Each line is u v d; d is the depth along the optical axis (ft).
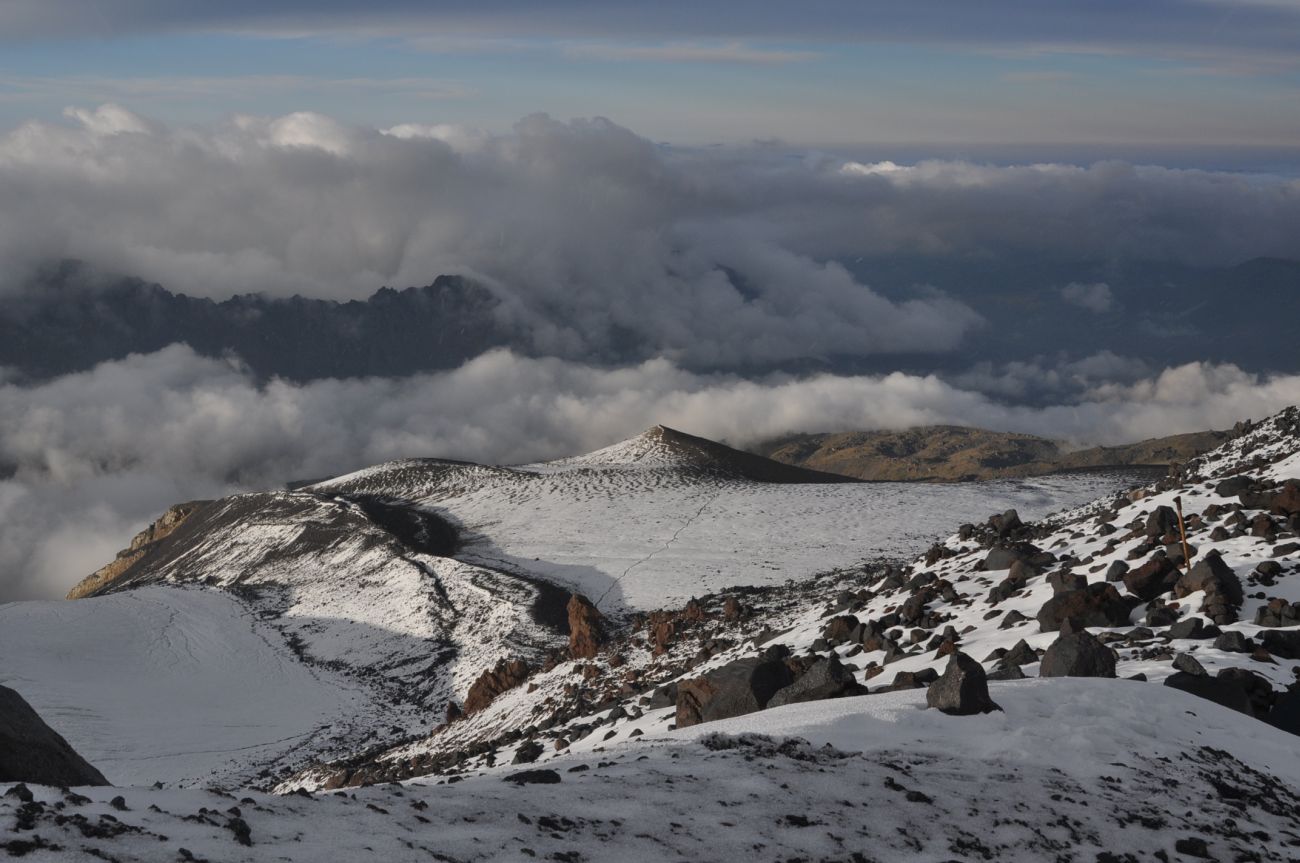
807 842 38.65
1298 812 49.29
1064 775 48.70
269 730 207.21
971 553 143.64
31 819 29.22
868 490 394.32
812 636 123.03
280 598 310.24
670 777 44.29
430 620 265.34
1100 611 89.35
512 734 125.90
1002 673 72.95
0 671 236.63
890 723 53.98
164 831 30.73
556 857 34.32
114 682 238.07
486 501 401.90
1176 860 41.91
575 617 192.03
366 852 32.14
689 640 170.40
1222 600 86.84
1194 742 55.88
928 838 40.50
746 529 336.08
